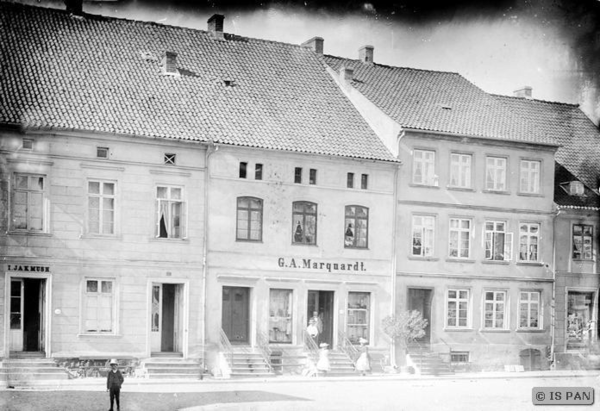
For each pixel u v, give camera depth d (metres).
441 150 35.06
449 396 26.16
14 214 27.91
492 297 35.94
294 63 36.38
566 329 37.09
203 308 30.28
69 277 28.41
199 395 24.45
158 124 30.14
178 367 29.34
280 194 31.91
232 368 29.73
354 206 33.28
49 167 28.31
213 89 33.00
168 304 30.30
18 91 28.62
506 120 37.06
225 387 26.39
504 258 36.22
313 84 35.81
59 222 28.39
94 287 28.91
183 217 30.38
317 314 32.62
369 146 33.94
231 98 33.03
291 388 26.72
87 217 28.88
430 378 31.16
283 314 31.89
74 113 28.89
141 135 29.41
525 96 38.31
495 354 35.47
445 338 34.72
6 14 31.19
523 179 36.81
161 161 30.05
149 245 29.67
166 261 29.89
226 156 31.11
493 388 28.44
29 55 30.09
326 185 32.75
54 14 32.38
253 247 31.34
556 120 40.00
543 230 37.03
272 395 24.95
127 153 29.53
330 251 32.66
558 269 37.12
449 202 35.16
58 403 22.50
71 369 27.94
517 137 36.34
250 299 31.31
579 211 37.44
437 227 34.94
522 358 36.06
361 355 31.91
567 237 37.47
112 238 29.12
